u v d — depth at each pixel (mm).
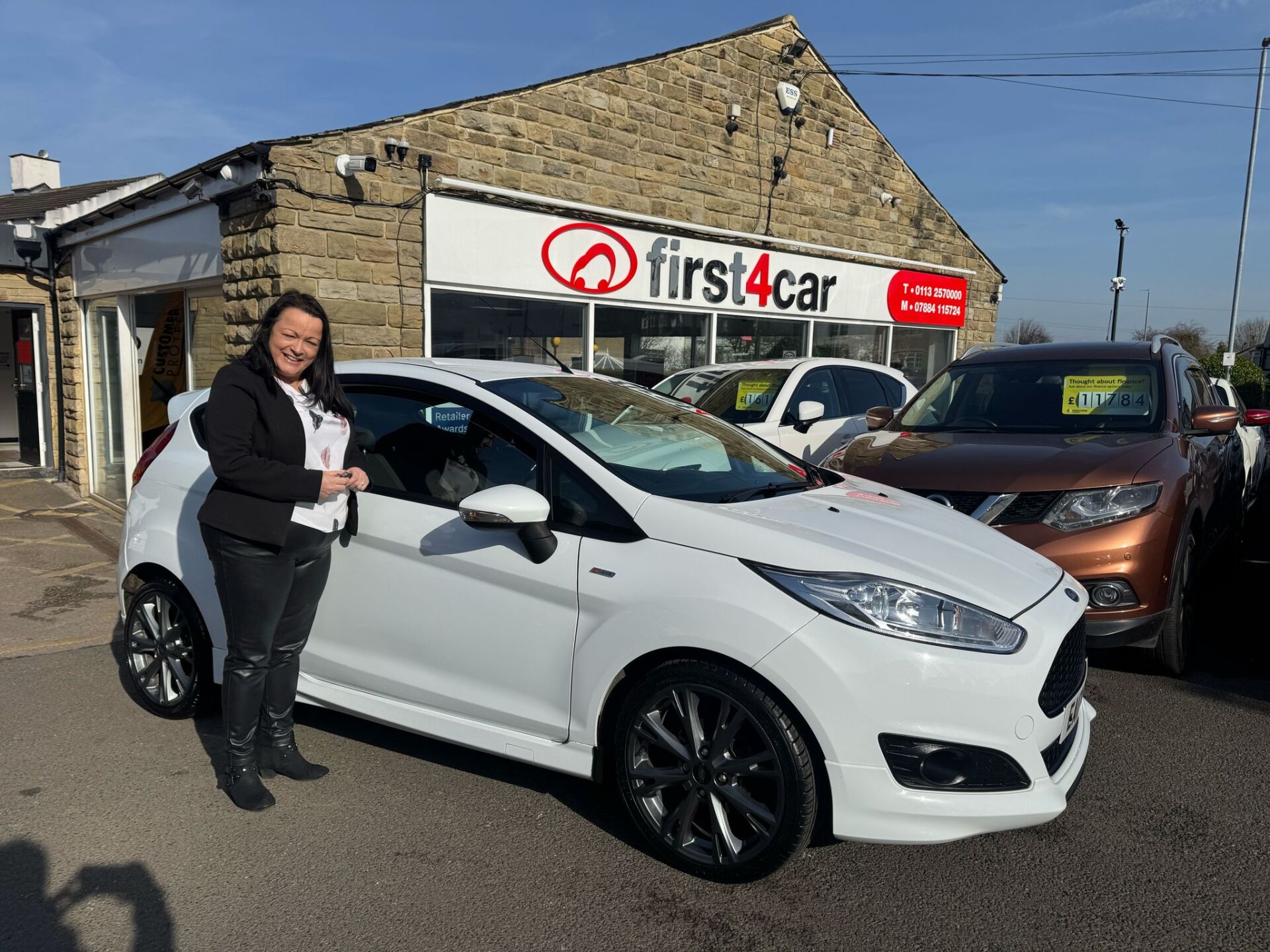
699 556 2871
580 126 8781
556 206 8461
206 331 7934
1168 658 4629
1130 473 4359
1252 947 2586
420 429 3545
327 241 6926
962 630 2719
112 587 6656
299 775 3572
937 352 14023
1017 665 2707
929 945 2605
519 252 8227
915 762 2662
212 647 3965
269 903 2781
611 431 3510
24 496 10492
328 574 3428
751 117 10562
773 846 2775
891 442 5309
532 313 8500
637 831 3227
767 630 2693
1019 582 3006
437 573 3307
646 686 2932
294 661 3463
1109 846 3133
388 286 7352
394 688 3457
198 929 2652
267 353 3100
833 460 5316
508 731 3215
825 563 2781
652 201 9547
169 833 3191
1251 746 3910
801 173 11273
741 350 10734
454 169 7766
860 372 8102
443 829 3236
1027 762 2707
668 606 2830
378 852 3082
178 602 4020
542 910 2762
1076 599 3145
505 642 3180
